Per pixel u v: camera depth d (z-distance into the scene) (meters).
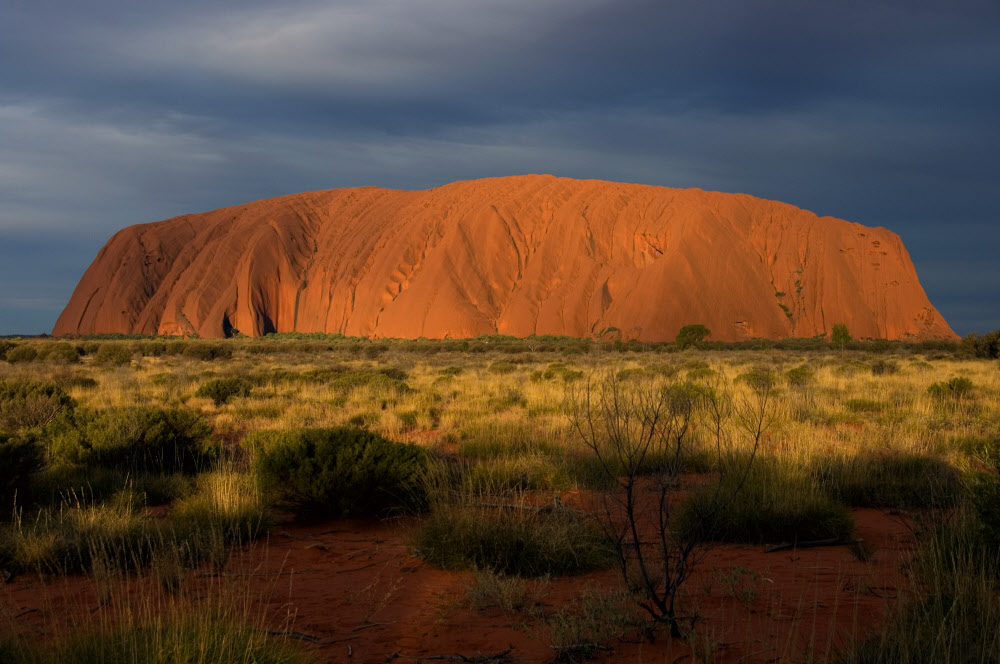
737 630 3.86
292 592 4.78
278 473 7.30
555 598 4.60
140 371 31.28
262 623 3.93
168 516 6.95
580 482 8.28
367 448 7.43
